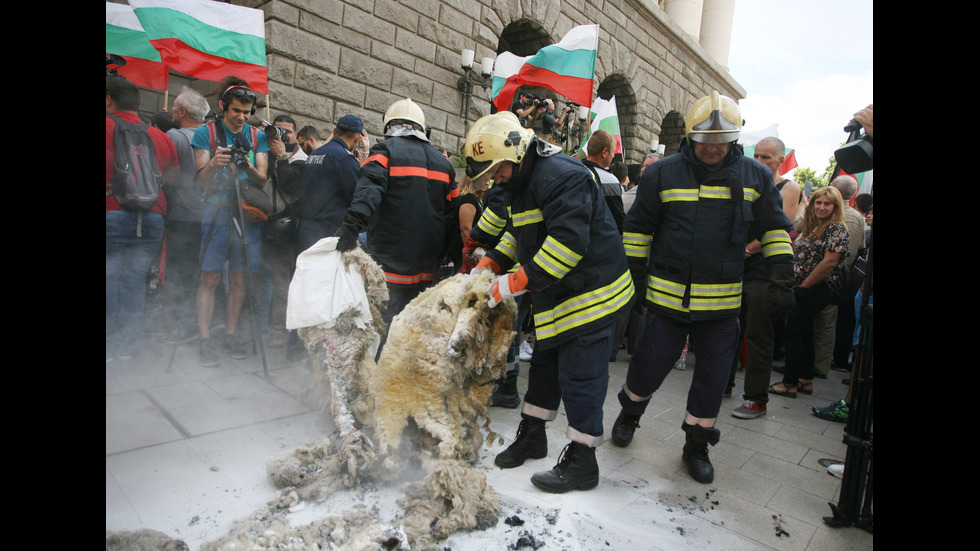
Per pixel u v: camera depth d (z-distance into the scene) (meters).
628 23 12.00
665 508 2.46
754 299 3.78
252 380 3.61
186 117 4.44
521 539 2.06
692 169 2.72
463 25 7.91
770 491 2.71
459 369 2.40
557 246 2.21
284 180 4.54
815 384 5.11
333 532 1.90
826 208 4.24
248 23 4.34
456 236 3.66
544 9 9.49
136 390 3.33
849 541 2.27
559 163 2.34
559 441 3.10
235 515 2.08
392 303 3.37
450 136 7.96
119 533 1.70
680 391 4.36
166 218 4.16
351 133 4.14
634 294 2.71
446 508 2.14
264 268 4.65
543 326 2.54
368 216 2.97
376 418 2.44
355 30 6.52
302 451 2.38
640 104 12.98
